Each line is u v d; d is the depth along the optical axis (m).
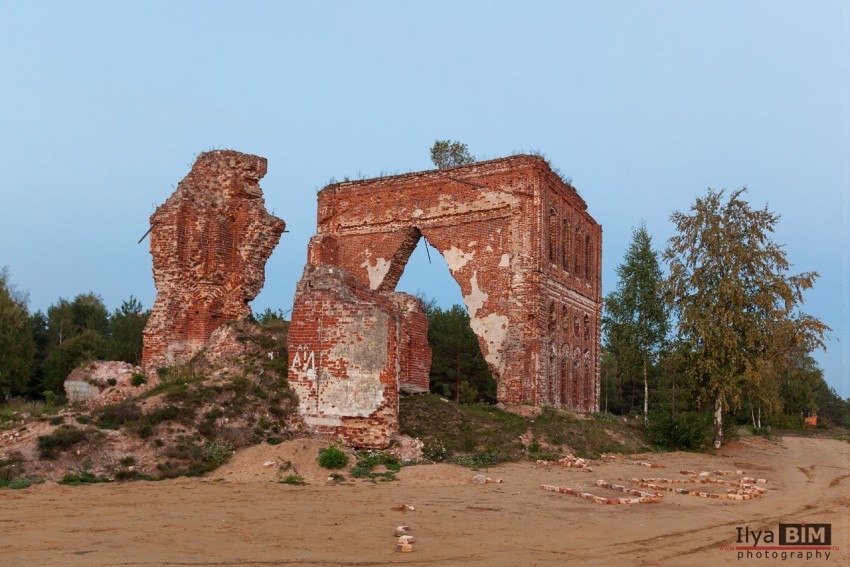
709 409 30.34
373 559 7.72
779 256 28.00
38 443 12.84
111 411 14.66
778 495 15.30
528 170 30.33
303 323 17.36
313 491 12.27
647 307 33.28
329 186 36.81
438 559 7.87
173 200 21.86
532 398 28.30
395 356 16.75
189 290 21.47
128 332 46.06
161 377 19.25
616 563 8.14
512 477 15.64
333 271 17.61
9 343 43.19
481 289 30.95
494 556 8.15
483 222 31.48
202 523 9.22
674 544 9.38
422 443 17.59
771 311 27.14
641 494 13.50
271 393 17.09
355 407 16.38
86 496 11.01
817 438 46.69
